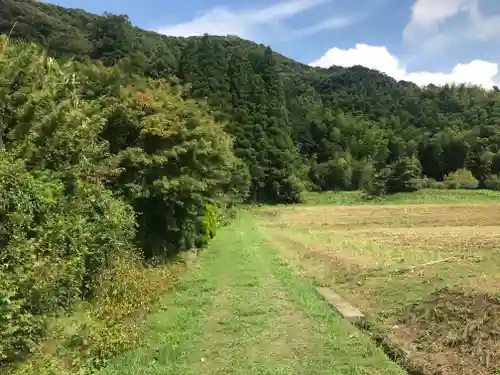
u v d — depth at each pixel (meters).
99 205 9.48
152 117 13.66
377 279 11.48
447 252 14.77
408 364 6.87
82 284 8.73
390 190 67.06
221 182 19.67
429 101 108.19
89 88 13.04
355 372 6.51
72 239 7.41
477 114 97.75
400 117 99.12
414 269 11.63
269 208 54.03
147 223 14.39
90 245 8.58
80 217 7.95
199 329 8.34
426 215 41.25
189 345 7.54
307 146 83.44
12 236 5.90
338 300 10.49
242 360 6.96
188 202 15.41
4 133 7.16
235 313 9.36
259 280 12.45
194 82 52.56
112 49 43.06
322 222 38.19
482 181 79.06
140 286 10.10
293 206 57.47
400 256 14.68
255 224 34.03
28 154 6.97
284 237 24.41
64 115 7.77
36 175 7.15
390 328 8.34
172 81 20.22
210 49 60.88
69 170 7.98
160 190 13.54
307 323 8.71
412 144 85.62
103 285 9.27
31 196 6.44
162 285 11.15
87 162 8.54
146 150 13.72
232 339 7.85
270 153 61.94
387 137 88.31
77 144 8.38
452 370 6.30
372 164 81.62
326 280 12.59
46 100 7.58
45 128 7.51
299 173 72.19
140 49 50.03
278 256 16.89
